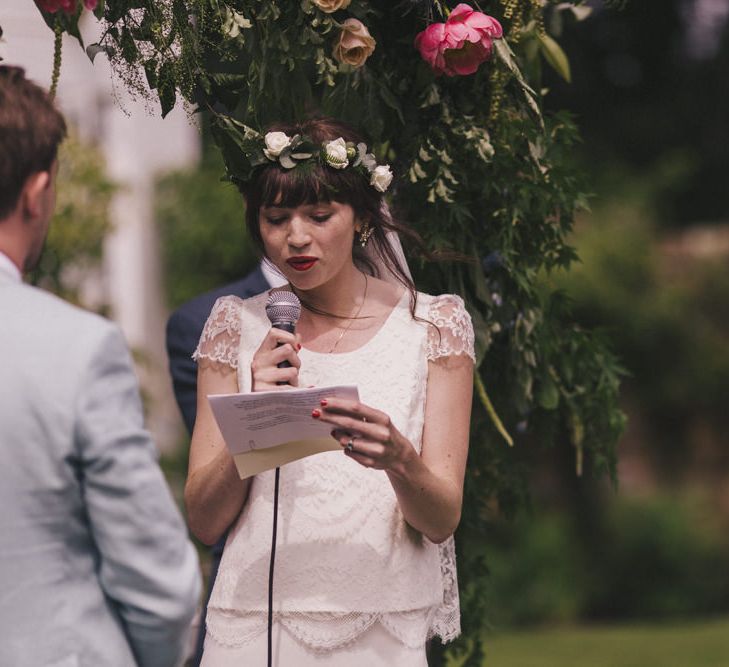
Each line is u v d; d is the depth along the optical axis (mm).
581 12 4457
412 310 3266
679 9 18734
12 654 2332
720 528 14344
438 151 3785
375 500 3129
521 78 3715
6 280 2455
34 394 2355
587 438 4258
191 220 10172
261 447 2934
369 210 3266
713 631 11367
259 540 3143
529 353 3977
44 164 2477
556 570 13961
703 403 14195
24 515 2352
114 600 2445
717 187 18656
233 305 3367
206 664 3182
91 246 7770
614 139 18453
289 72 3697
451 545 3367
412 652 3119
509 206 3883
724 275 14281
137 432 2406
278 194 3143
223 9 3545
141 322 9781
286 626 3096
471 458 4121
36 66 7340
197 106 3596
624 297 13750
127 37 3473
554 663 9766
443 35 3598
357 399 2850
